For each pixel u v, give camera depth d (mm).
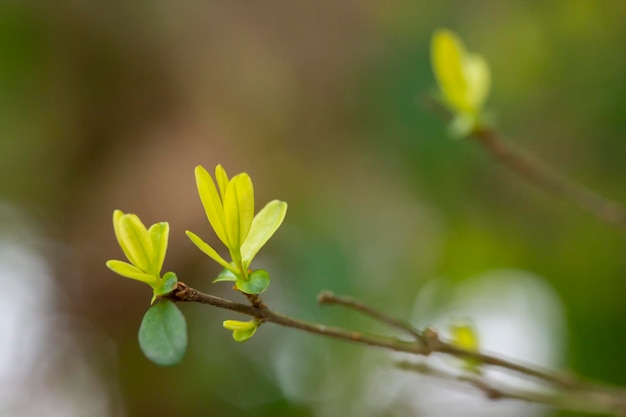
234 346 1104
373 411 1103
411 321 1105
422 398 1118
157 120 1100
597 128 1034
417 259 1136
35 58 1104
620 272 1064
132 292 1081
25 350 1122
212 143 1064
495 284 1163
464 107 615
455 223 1121
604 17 1038
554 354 1084
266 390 1107
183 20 1104
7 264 1121
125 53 1106
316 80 1100
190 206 1026
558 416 1039
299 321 505
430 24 1068
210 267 1061
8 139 1125
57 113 1123
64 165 1126
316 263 1032
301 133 1104
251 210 490
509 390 607
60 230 1120
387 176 1100
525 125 1063
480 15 1076
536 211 1097
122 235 478
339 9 1107
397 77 1058
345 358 1099
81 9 1094
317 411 1103
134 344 1102
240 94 1090
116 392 1127
